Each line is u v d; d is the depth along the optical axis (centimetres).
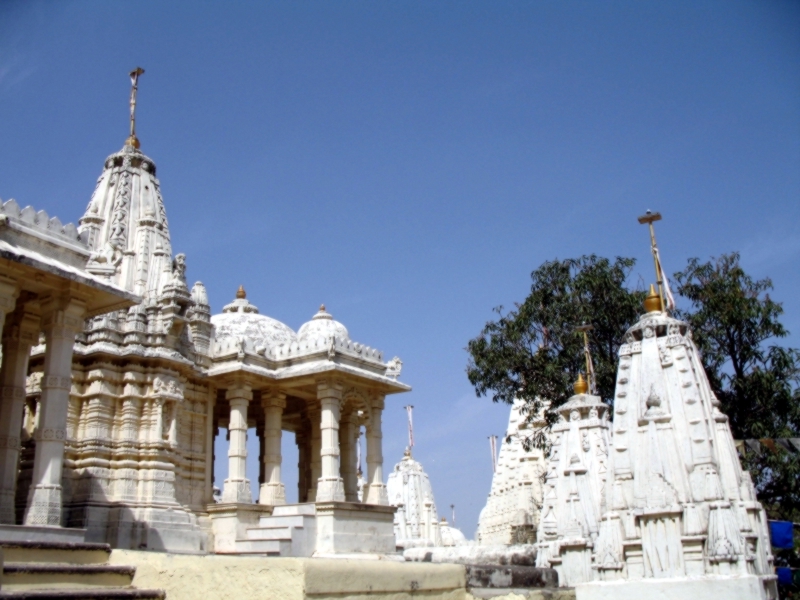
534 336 3728
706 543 1356
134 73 3269
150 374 2486
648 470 1448
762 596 1273
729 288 3312
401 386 2925
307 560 832
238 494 2542
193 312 2761
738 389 3170
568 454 2056
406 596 942
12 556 1104
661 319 1581
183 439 2616
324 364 2648
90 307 1862
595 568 1488
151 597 999
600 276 3584
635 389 1530
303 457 3275
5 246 1526
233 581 899
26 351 1797
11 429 1719
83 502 2255
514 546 2525
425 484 5578
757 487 3028
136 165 3116
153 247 2906
